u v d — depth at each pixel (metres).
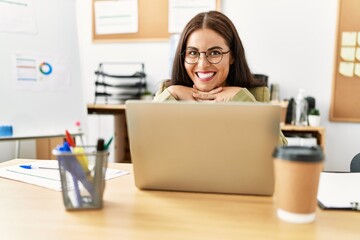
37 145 2.04
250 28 2.20
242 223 0.54
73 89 1.83
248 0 2.19
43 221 0.55
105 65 2.41
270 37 2.19
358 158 1.02
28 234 0.50
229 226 0.53
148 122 0.64
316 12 2.12
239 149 0.63
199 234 0.50
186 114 0.62
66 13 1.82
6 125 1.60
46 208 0.61
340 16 2.08
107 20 2.39
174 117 0.63
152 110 0.63
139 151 0.67
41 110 1.71
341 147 2.16
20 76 1.65
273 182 0.64
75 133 1.81
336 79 2.12
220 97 0.97
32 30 1.69
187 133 0.63
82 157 0.59
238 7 2.20
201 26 0.96
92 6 2.40
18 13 1.65
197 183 0.67
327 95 2.15
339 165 2.17
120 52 2.39
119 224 0.53
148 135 0.65
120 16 2.37
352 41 2.08
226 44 0.98
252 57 2.21
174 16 2.29
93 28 2.41
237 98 0.95
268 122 0.60
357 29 2.07
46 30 1.74
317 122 1.94
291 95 2.20
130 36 2.37
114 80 2.38
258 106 0.59
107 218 0.56
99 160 0.60
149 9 2.32
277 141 0.61
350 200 0.64
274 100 2.11
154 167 0.68
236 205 0.62
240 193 0.67
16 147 1.99
